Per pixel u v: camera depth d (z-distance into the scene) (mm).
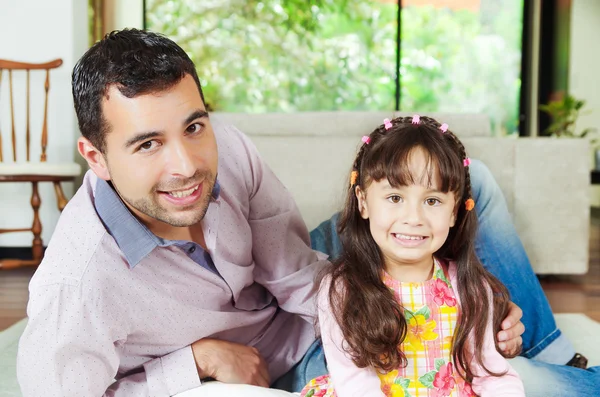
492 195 1590
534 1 5512
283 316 1352
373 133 1071
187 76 914
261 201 1283
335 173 2387
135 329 1026
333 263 1110
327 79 5371
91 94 905
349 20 5340
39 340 928
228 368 1102
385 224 988
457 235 1077
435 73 5539
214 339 1142
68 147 3570
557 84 6078
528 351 1487
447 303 1028
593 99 6211
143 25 5008
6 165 2996
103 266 971
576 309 2426
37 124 3541
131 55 882
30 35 3545
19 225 3527
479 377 1027
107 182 1036
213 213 1112
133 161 907
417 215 964
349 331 991
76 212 1037
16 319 2307
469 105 5586
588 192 2650
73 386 938
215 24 5227
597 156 6117
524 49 5547
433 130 1011
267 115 2621
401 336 985
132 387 1053
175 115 891
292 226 1341
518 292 1516
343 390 996
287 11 5266
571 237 2672
